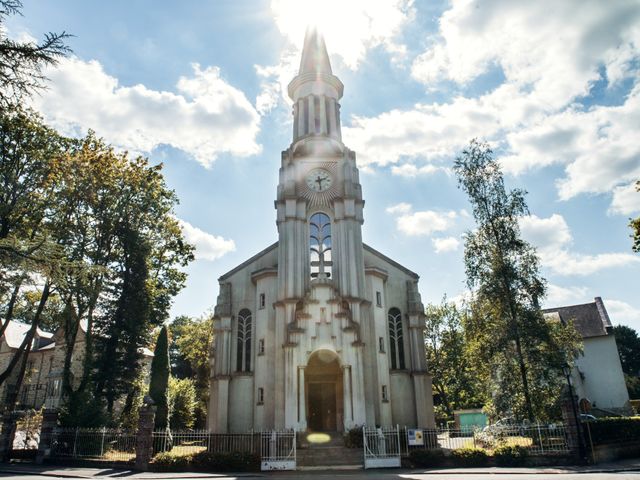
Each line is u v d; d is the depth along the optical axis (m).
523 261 31.89
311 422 32.84
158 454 24.38
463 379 60.09
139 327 36.22
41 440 27.20
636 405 51.91
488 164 34.69
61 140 35.16
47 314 36.25
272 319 34.97
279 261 35.31
